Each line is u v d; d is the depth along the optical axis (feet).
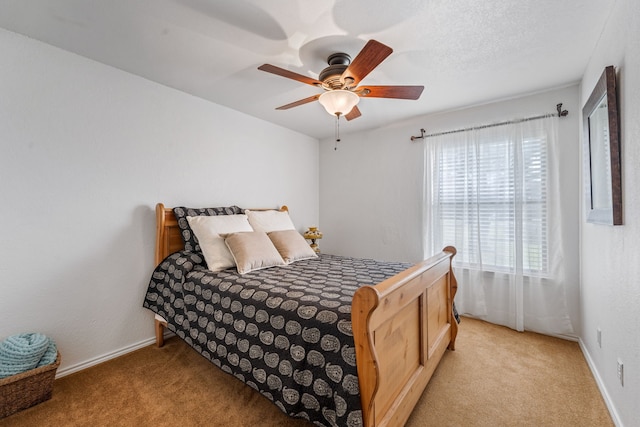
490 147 9.33
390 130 11.78
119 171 7.35
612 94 4.81
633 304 4.30
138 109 7.68
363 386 3.65
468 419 5.06
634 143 4.23
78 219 6.65
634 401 4.24
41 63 6.11
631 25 4.30
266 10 5.09
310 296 5.05
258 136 11.13
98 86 6.95
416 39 5.95
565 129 8.22
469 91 8.54
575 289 8.09
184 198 8.77
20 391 5.20
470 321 9.50
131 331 7.55
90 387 5.98
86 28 5.64
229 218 8.52
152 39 6.01
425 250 10.73
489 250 9.35
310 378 4.16
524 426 4.90
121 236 7.38
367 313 3.60
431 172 10.60
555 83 8.05
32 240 6.01
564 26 5.55
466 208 9.79
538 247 8.56
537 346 7.77
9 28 5.65
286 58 6.72
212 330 5.88
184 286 6.87
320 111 10.39
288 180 12.48
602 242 5.91
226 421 5.03
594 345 6.47
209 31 5.72
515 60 6.82
